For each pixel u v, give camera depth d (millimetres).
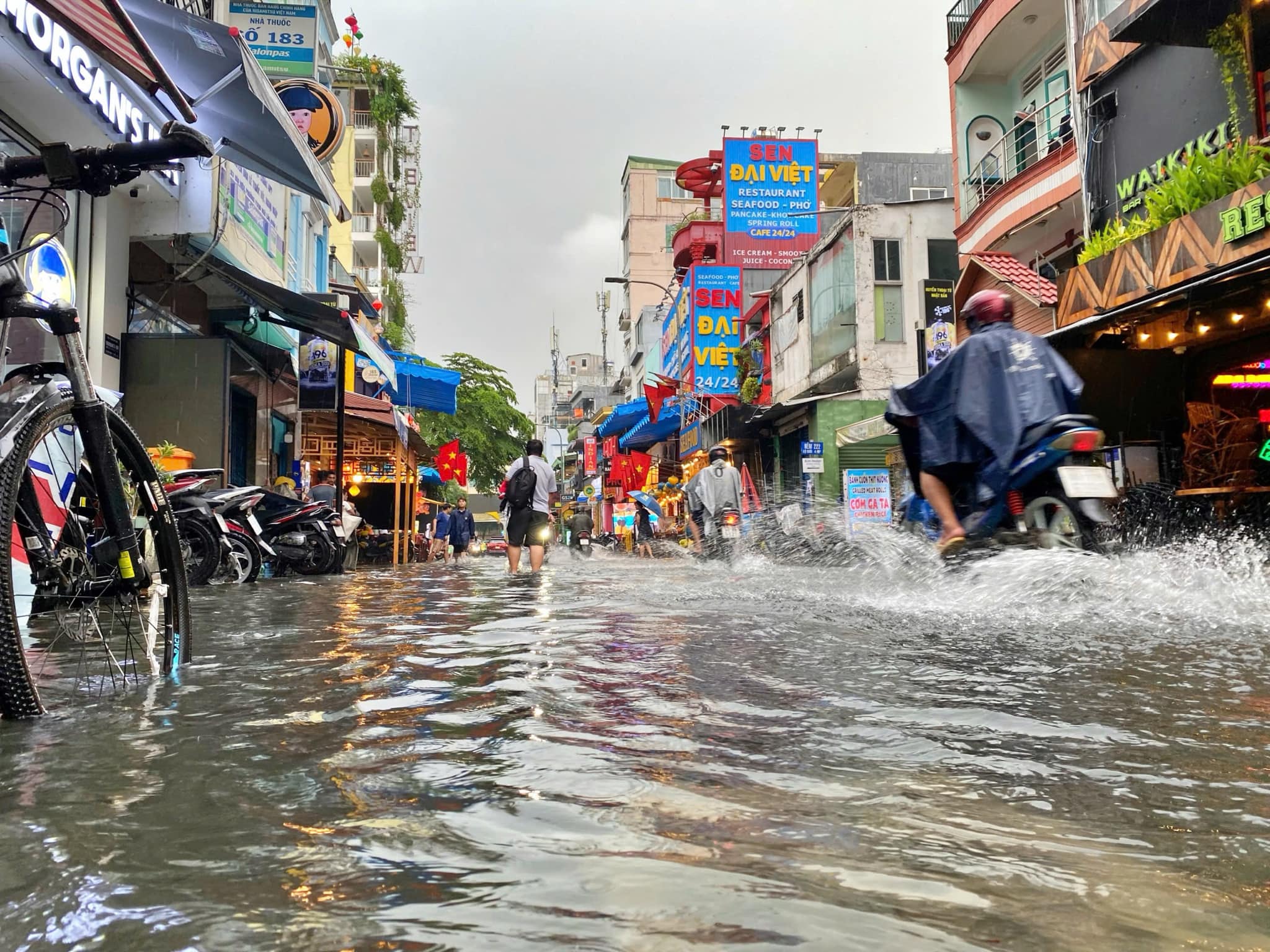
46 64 6738
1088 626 3547
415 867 1087
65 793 1425
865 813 1316
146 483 2822
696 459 27203
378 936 892
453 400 21609
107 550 2672
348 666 2846
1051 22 14922
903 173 28375
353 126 32031
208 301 12484
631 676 2572
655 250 54219
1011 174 16641
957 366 4898
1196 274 7875
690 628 3723
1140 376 9133
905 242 18969
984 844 1184
